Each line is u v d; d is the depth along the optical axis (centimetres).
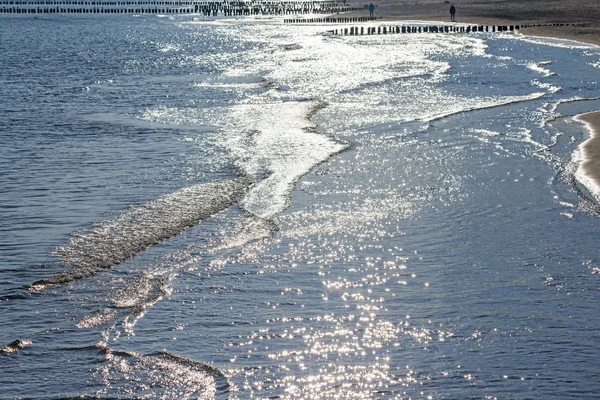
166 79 3738
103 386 828
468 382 829
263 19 11094
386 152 1952
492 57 4778
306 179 1689
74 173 1739
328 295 1067
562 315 994
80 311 1013
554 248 1250
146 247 1256
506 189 1606
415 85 3375
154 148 2012
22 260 1191
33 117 2514
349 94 3094
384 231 1341
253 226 1366
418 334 945
